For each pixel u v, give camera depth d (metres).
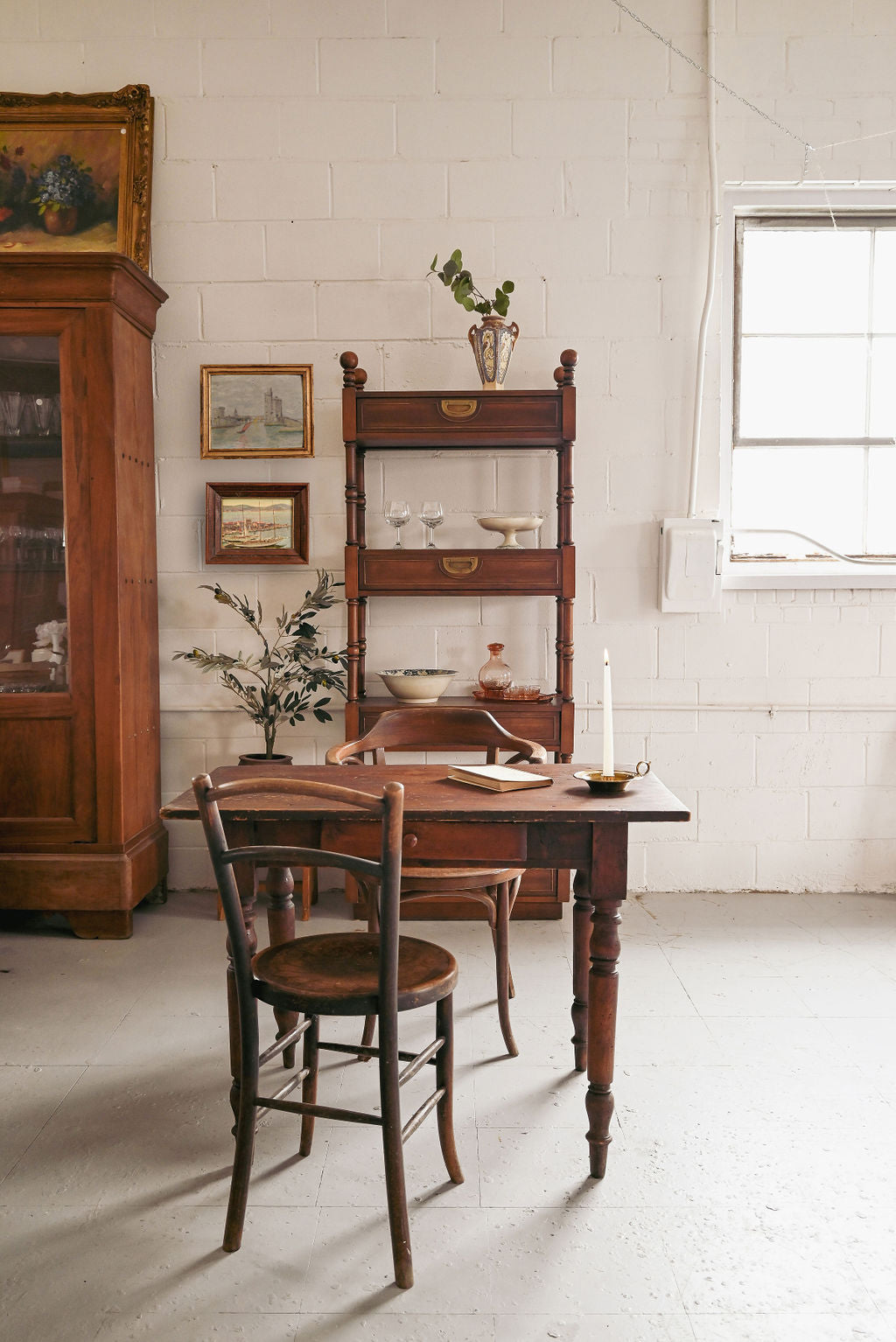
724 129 3.59
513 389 3.43
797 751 3.73
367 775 2.30
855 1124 2.15
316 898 3.65
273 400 3.63
